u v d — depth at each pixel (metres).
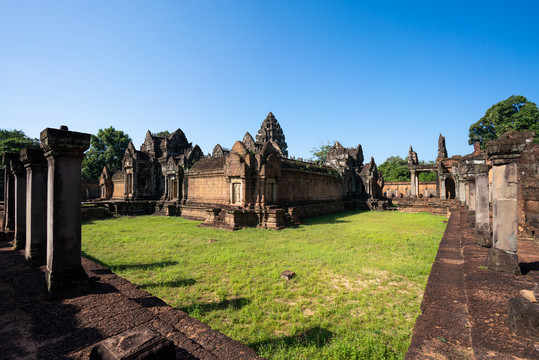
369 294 6.38
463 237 9.01
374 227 17.81
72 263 4.83
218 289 6.57
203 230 16.58
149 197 29.17
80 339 3.35
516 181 5.13
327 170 29.92
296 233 15.31
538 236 8.86
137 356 2.36
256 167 18.52
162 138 32.41
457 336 3.51
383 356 4.01
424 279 7.28
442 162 34.91
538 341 2.99
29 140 38.78
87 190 44.91
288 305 5.91
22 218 8.12
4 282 5.30
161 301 4.95
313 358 3.98
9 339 3.33
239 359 3.34
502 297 4.02
